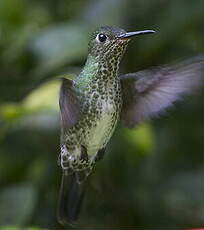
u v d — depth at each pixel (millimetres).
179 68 8320
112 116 8211
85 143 8258
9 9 11609
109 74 8234
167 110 8445
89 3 11406
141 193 11555
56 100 10430
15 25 11555
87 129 8203
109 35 8227
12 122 10516
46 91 10469
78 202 8641
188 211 11562
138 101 8539
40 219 11344
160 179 11594
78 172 8445
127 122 8523
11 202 10625
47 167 11375
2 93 11469
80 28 11148
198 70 8250
